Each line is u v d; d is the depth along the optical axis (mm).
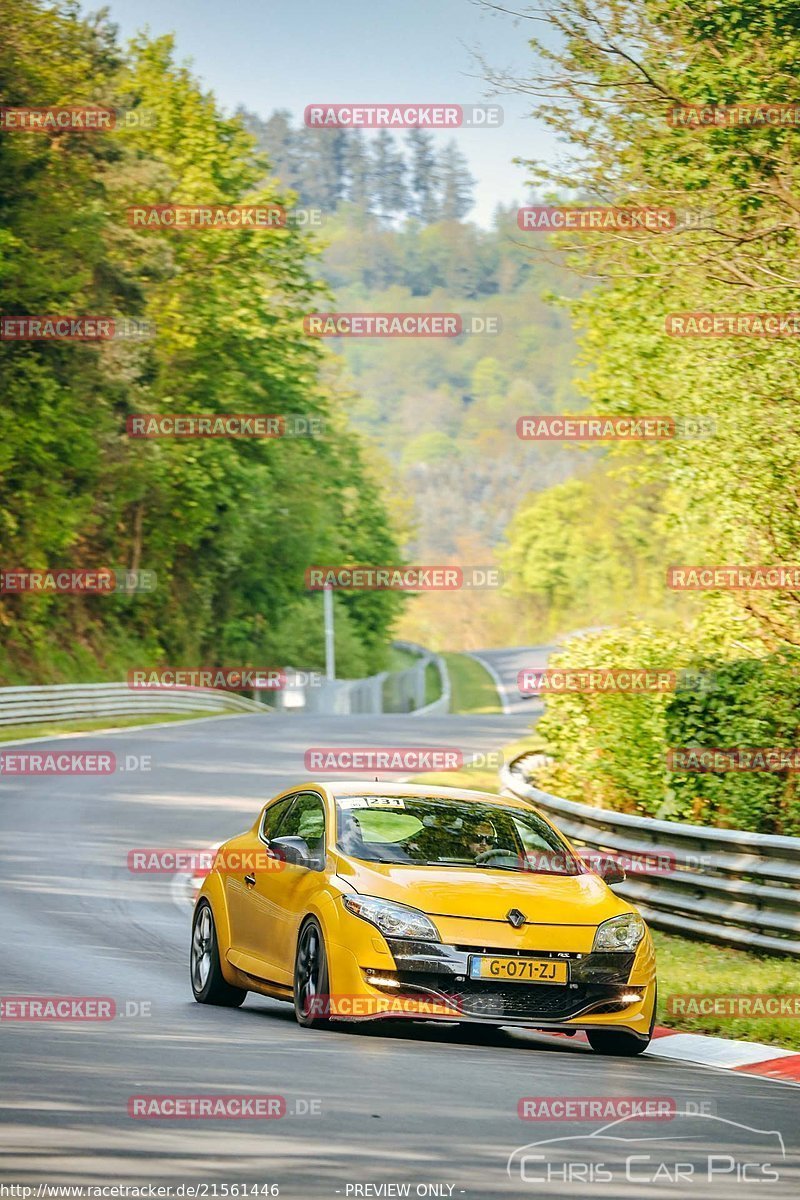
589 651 37844
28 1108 13109
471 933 17641
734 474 38781
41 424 84125
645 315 45031
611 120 35844
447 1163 11891
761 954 25312
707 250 37000
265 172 117562
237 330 110500
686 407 39719
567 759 38844
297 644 138125
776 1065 18078
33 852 37000
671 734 31172
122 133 108188
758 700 29969
